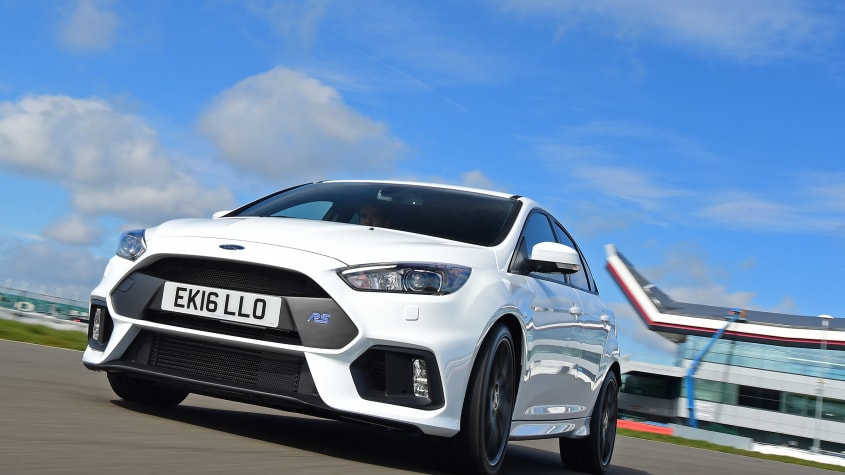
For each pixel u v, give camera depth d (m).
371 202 4.50
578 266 4.31
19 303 15.47
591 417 5.48
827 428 39.72
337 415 3.44
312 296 3.46
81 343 10.74
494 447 3.83
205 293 3.57
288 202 4.66
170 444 3.10
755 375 41.41
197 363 3.62
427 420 3.44
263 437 3.83
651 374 42.88
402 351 3.46
